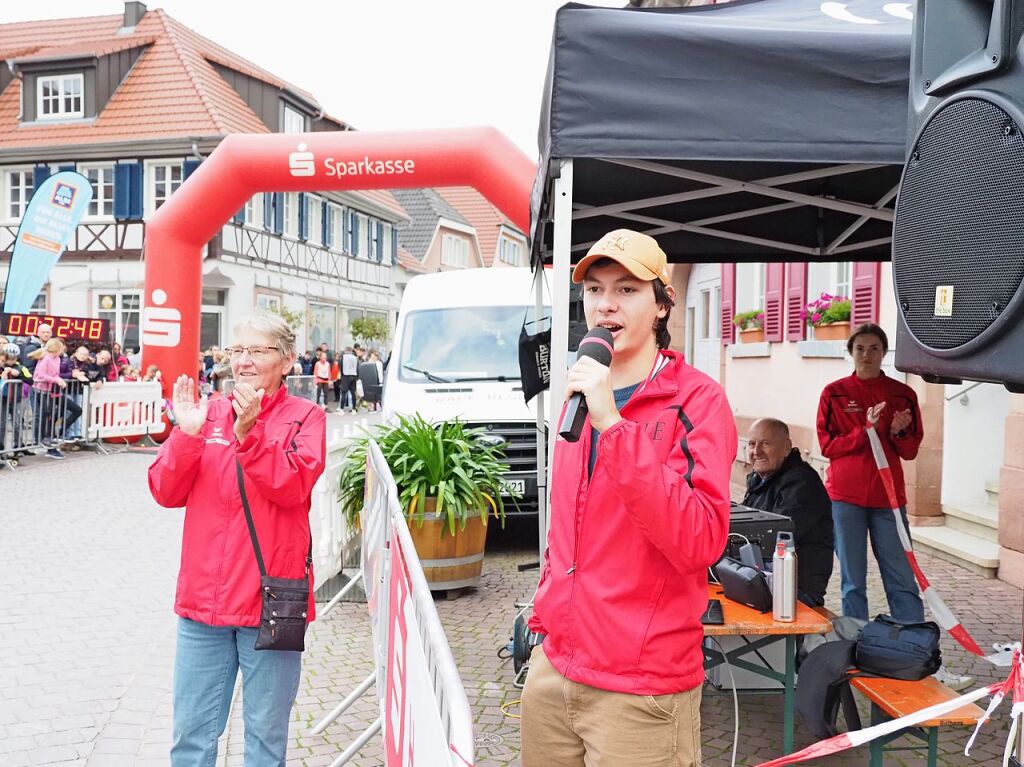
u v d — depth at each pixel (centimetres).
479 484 654
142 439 1617
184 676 298
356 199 3428
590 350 200
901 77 322
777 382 1171
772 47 323
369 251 3669
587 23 328
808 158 323
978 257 171
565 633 212
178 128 2611
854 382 539
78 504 1005
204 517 295
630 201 521
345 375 2703
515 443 811
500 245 5450
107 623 584
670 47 326
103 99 2700
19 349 1413
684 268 1644
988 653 521
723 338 1429
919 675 349
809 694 363
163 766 383
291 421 303
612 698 205
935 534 789
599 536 208
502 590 682
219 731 302
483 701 460
